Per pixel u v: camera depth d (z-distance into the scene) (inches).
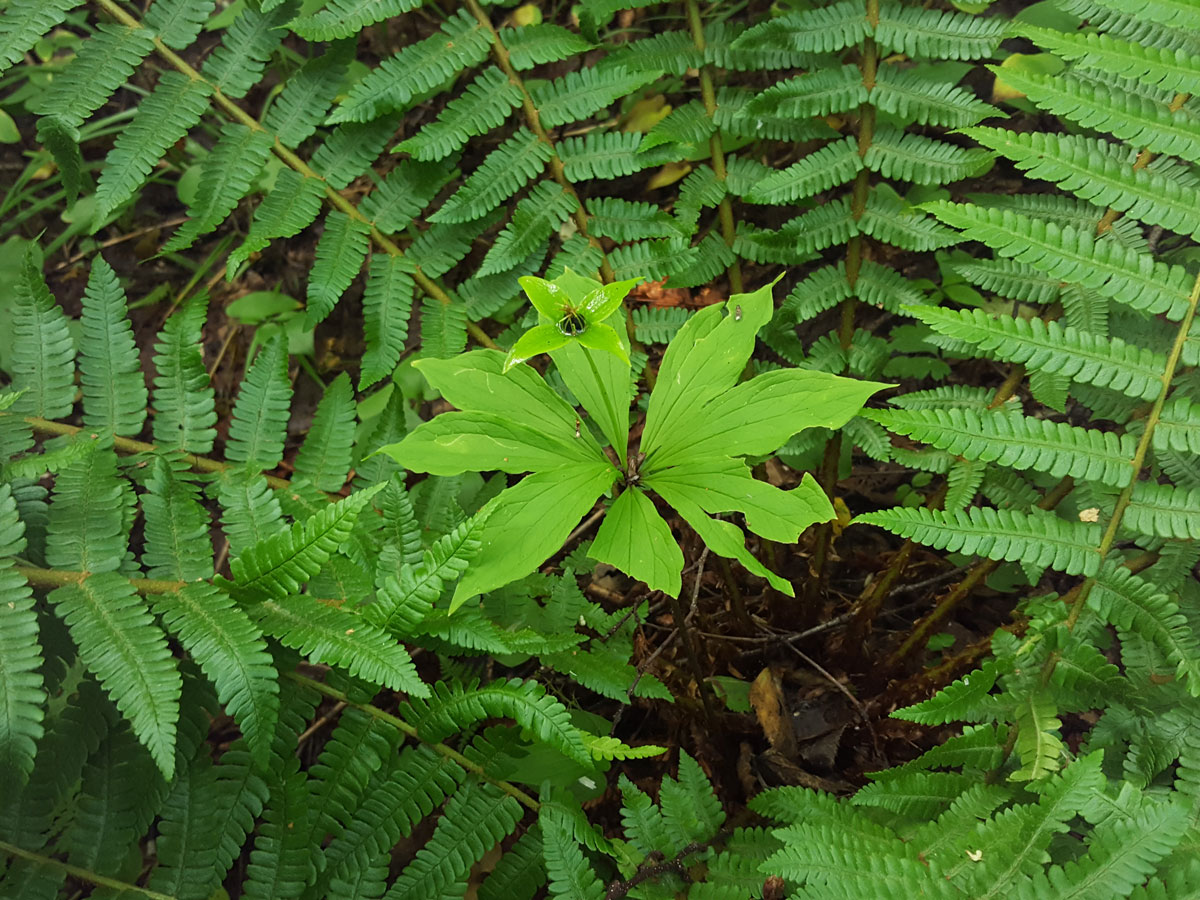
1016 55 24.7
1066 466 15.3
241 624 15.4
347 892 15.9
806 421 15.0
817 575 22.7
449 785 16.6
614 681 18.6
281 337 20.3
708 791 17.0
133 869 16.2
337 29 20.4
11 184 34.0
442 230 22.1
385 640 15.2
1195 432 14.9
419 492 21.2
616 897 15.7
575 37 22.1
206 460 19.4
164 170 33.7
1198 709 15.3
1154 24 19.0
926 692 20.8
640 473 16.0
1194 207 15.7
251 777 16.1
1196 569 19.4
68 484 16.8
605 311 13.2
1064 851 14.5
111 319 19.3
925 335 24.5
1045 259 15.8
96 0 20.4
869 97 20.8
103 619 15.3
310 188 21.4
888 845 15.5
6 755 14.2
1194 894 11.7
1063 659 15.9
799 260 22.3
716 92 22.8
